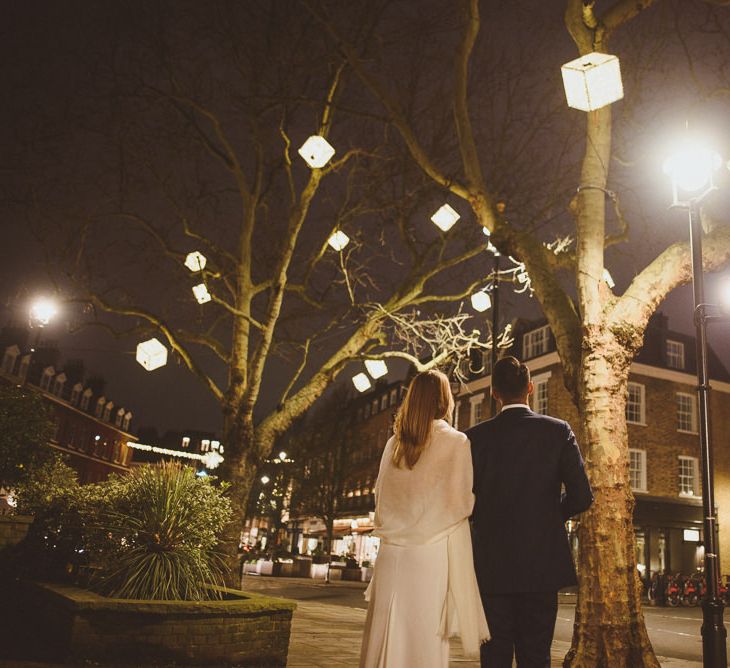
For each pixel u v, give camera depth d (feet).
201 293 37.01
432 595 8.82
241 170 40.88
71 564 26.14
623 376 22.29
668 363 106.83
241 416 37.63
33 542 27.40
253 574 101.19
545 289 25.88
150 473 24.18
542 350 102.83
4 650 19.30
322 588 81.20
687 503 99.45
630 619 19.80
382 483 9.67
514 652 10.13
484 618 8.97
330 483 119.34
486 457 10.37
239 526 35.65
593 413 21.83
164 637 19.67
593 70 19.06
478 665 24.11
